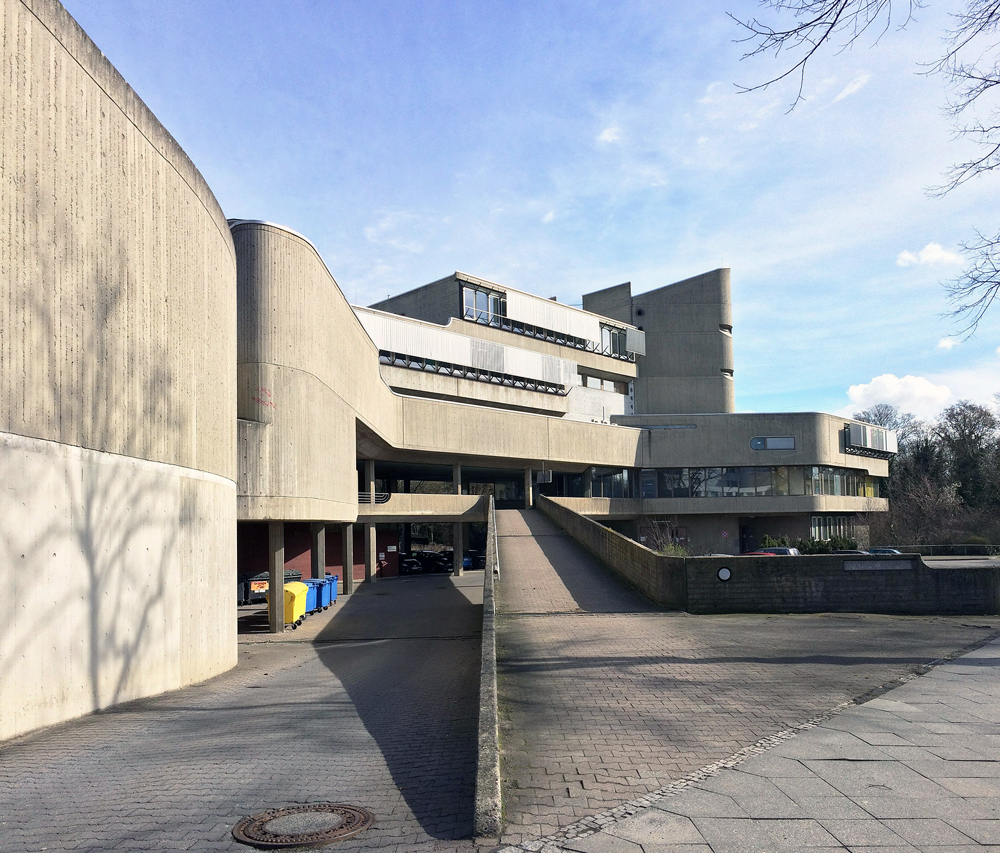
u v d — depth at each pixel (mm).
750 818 4645
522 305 54062
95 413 9766
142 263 11266
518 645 11102
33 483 8312
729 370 65812
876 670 9078
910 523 60906
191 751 7117
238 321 22031
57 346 8875
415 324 44156
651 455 53469
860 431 57219
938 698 7648
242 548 33875
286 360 22578
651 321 66125
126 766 6633
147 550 11250
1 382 7797
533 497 48844
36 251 8461
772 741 6262
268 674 14219
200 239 13938
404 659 15836
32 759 6949
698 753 6000
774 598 14430
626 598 16047
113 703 10070
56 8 8992
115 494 10250
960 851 4137
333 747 7078
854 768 5543
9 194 7996
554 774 5586
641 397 64938
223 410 15398
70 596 9039
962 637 11508
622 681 8656
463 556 52875
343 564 37656
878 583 14344
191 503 13133
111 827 4945
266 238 22328
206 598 13797
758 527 56500
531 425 46562
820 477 53969
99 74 10016
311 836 4574
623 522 55500
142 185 11312
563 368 54562
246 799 5445
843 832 4414
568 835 4469
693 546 53781
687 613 14336
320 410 24906
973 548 49531
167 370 12164
